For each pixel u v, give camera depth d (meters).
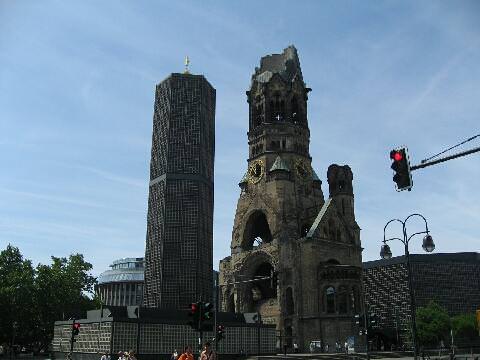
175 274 152.62
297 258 111.62
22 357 110.50
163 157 167.12
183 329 82.00
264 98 133.25
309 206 125.25
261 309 114.81
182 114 171.50
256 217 126.56
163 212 159.38
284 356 85.56
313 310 105.81
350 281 107.12
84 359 80.12
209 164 171.50
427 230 51.22
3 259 118.75
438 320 151.62
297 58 142.62
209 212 165.38
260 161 128.00
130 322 77.00
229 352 87.06
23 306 110.56
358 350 100.94
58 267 121.94
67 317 105.12
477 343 158.25
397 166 26.36
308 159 131.38
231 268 123.38
